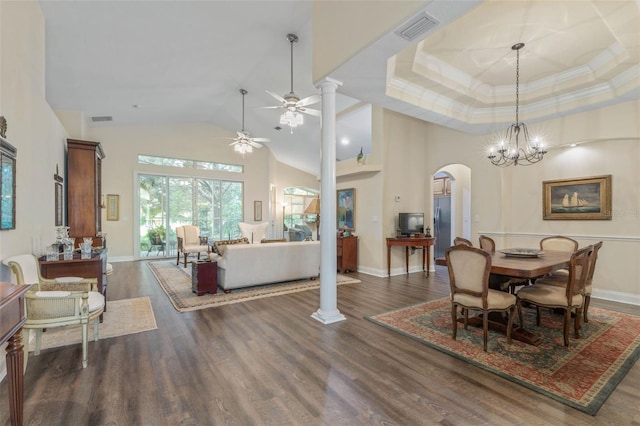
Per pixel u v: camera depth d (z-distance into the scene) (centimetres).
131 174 783
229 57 470
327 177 339
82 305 232
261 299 416
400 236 588
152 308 378
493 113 468
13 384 158
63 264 311
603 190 424
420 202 641
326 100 334
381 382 214
